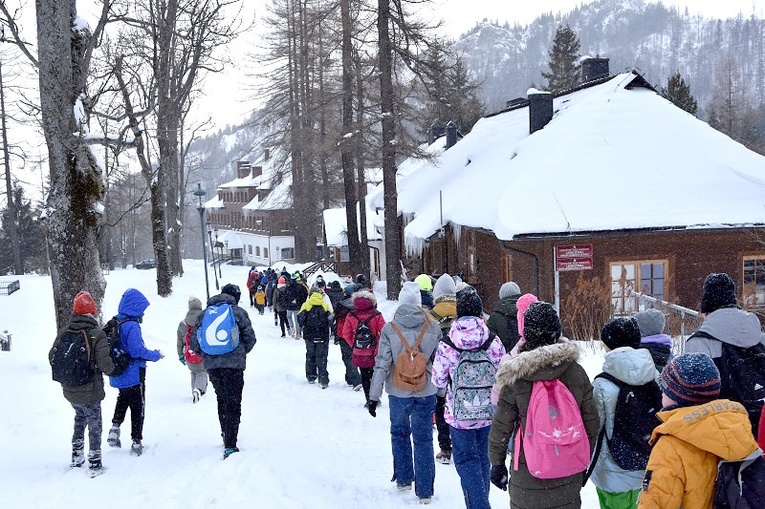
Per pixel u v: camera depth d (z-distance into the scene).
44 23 12.14
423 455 5.95
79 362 6.75
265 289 26.25
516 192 17.80
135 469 6.95
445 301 7.02
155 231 28.55
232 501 5.53
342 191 47.78
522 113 28.77
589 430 4.10
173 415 9.55
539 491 4.08
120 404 7.66
